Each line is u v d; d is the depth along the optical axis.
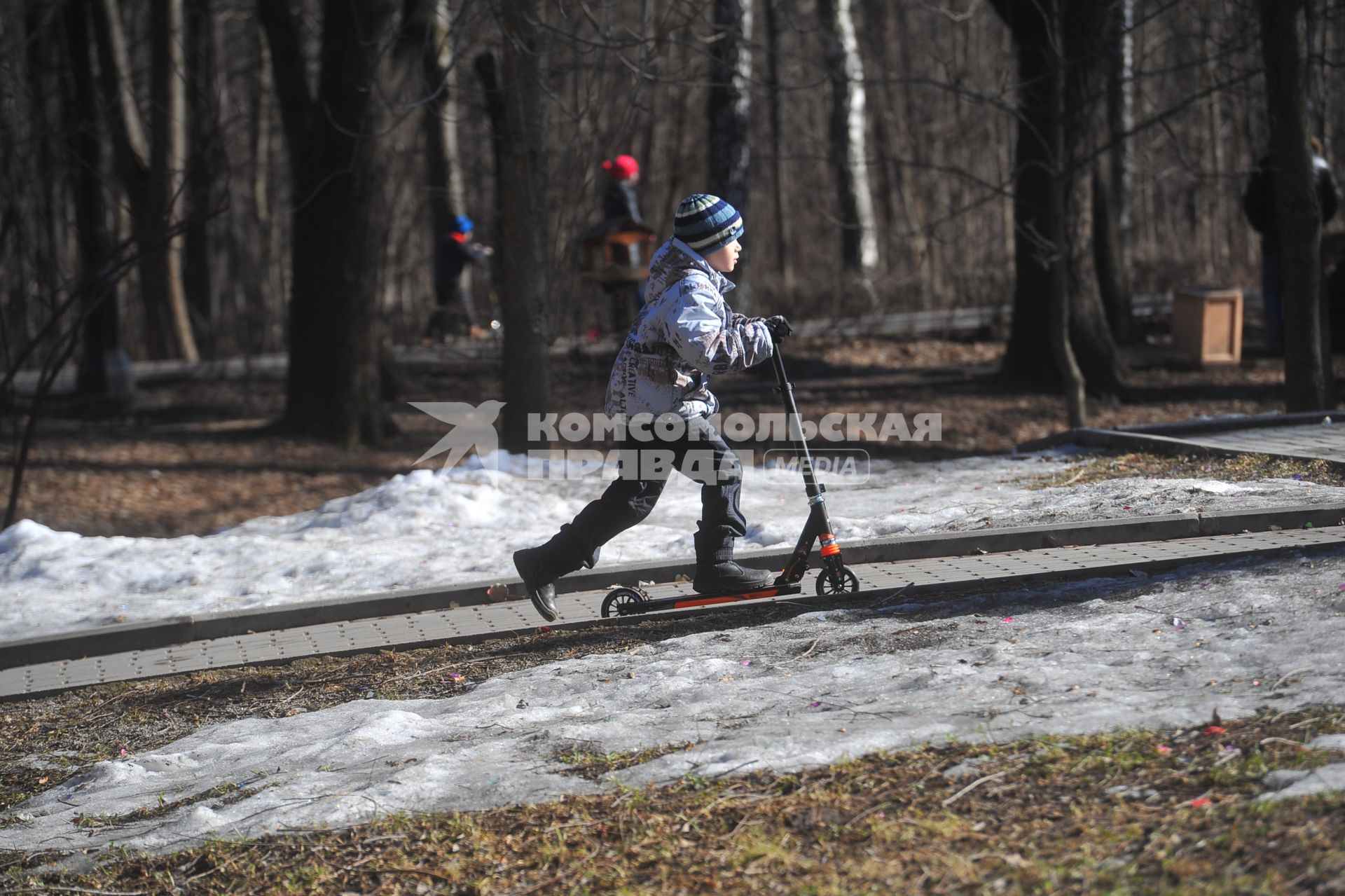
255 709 8.53
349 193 24.19
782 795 5.40
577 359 24.88
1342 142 34.94
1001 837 4.75
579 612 9.84
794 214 55.66
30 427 18.75
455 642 9.50
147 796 6.91
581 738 6.57
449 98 25.44
